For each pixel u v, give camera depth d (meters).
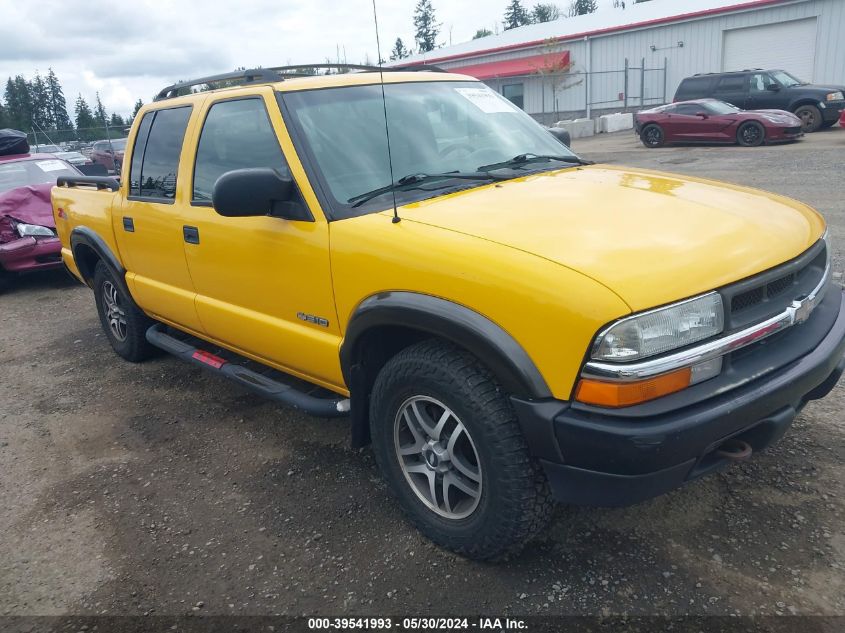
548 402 2.30
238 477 3.60
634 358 2.17
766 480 3.11
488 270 2.38
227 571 2.88
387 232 2.73
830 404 3.73
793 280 2.64
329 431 4.02
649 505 3.01
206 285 3.83
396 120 3.44
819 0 23.08
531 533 2.57
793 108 18.94
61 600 2.80
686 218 2.67
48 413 4.62
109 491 3.58
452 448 2.66
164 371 5.18
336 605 2.63
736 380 2.31
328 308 3.03
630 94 28.47
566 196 2.94
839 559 2.60
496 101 4.07
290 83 3.41
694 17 25.75
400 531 3.03
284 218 3.12
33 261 8.04
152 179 4.23
